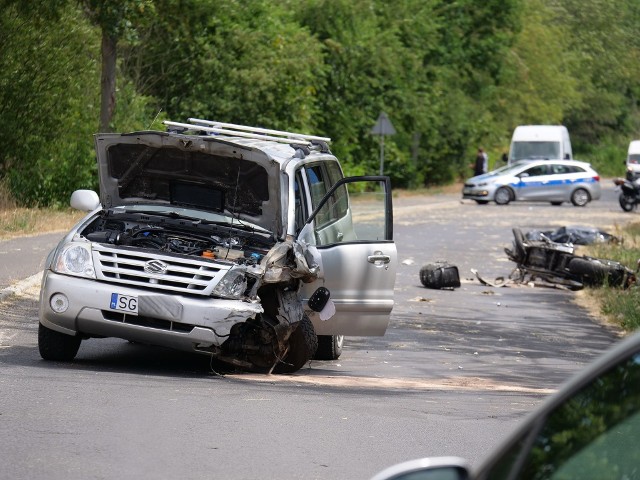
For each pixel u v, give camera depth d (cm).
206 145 2197
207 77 7794
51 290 2122
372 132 8719
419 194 11288
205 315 2066
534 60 15200
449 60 12488
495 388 2219
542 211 9412
